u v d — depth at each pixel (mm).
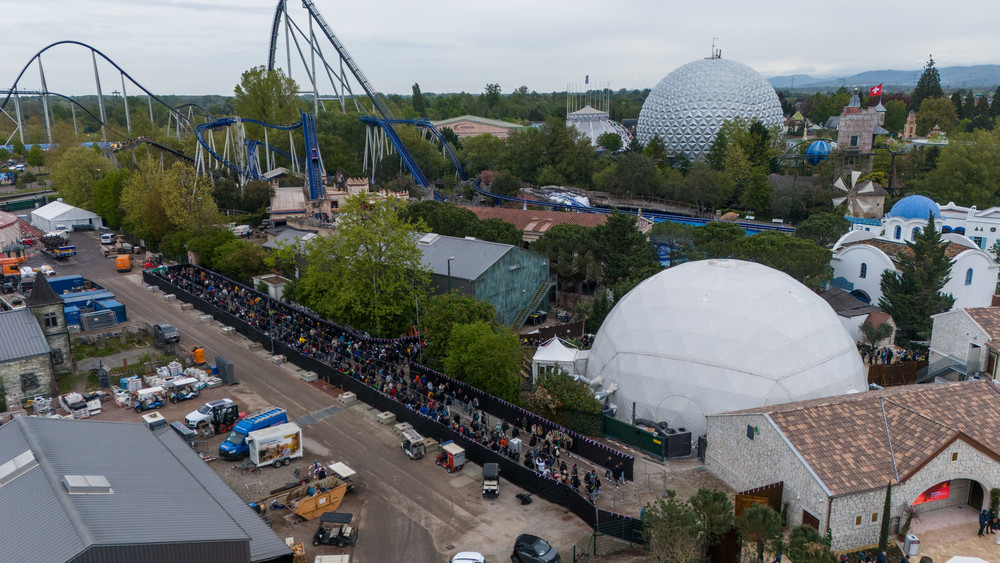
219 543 28141
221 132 190750
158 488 32562
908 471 36156
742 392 48438
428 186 155875
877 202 134625
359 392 57562
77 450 34688
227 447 48125
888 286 73875
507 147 186000
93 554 25062
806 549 29844
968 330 55656
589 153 177250
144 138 150625
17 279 94500
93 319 76125
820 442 37938
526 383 63594
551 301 92500
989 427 39594
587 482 42625
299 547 36219
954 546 35844
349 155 177500
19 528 27406
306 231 108562
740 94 182500
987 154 136875
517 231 101312
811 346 50562
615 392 54156
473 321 62625
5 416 54719
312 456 48562
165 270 95750
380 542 38344
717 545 33281
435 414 52719
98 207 131750
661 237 95938
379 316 68625
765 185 141500
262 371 64750
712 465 45000
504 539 38531
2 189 191500
